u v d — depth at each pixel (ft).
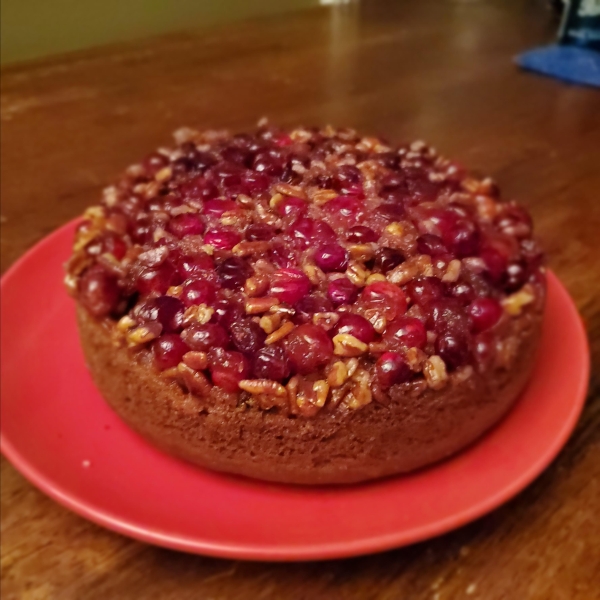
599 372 1.08
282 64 2.19
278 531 0.80
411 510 0.83
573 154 1.72
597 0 2.17
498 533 0.86
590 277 1.28
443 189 1.08
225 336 0.84
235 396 0.84
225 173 1.03
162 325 0.86
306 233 0.92
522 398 0.98
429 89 2.05
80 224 1.09
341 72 2.15
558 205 1.51
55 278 1.20
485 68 2.19
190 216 0.96
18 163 1.65
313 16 2.58
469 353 0.87
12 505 0.90
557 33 2.44
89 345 0.96
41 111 1.87
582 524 0.87
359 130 1.82
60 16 2.55
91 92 1.98
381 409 0.84
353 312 0.86
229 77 2.10
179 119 1.86
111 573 0.83
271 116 1.88
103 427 0.96
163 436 0.90
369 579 0.82
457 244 0.95
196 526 0.80
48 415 0.97
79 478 0.87
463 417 0.89
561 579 0.81
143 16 2.71
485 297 0.92
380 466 0.87
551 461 0.90
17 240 1.39
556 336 1.07
